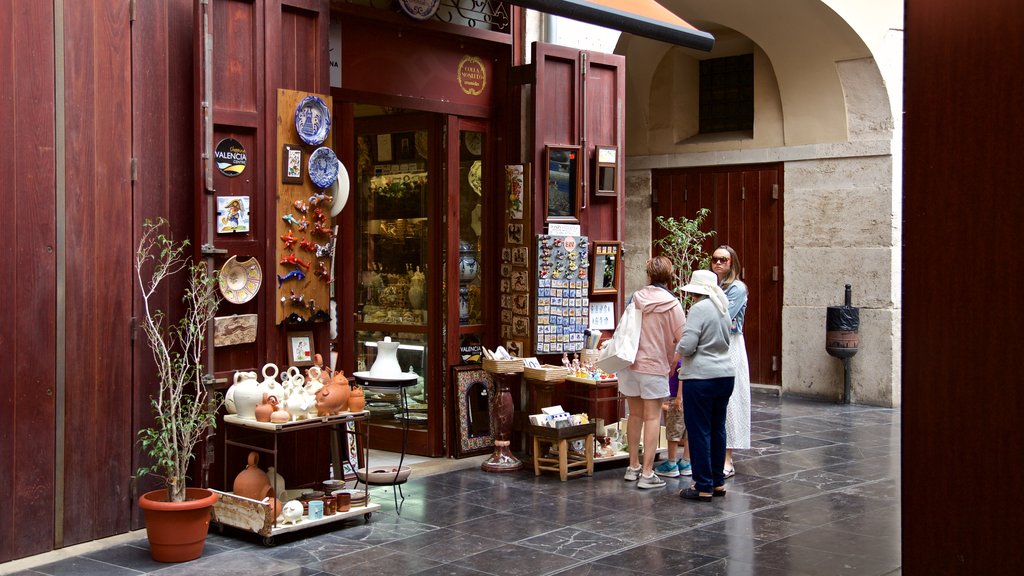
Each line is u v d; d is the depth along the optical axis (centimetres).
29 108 503
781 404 1120
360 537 559
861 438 909
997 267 203
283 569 496
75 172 523
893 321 1102
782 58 1148
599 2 700
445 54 780
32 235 505
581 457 743
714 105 1270
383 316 820
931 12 214
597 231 838
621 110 848
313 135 612
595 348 795
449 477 720
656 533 573
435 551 532
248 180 590
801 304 1169
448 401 788
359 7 706
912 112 218
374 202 825
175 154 571
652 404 690
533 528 582
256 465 568
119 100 543
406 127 803
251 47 591
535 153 789
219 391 583
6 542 499
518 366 750
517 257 801
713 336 647
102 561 504
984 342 205
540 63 790
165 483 562
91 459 534
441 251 787
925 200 215
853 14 1069
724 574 495
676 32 734
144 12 554
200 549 516
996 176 203
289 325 615
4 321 494
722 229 1231
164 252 541
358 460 681
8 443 498
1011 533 201
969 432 208
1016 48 200
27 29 502
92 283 531
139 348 552
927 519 216
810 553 534
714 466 666
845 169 1134
